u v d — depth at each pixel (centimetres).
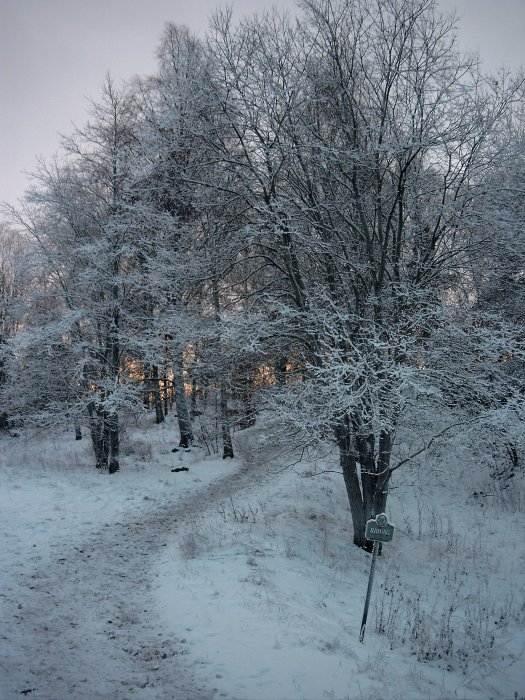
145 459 2005
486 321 1127
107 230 1483
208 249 1193
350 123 1093
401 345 991
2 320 2102
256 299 1159
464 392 1090
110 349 1692
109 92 1652
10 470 1612
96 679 552
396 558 1161
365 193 1170
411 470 1267
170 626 679
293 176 1164
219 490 1577
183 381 1836
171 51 1434
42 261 1634
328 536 1209
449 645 720
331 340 1101
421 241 1166
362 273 1150
